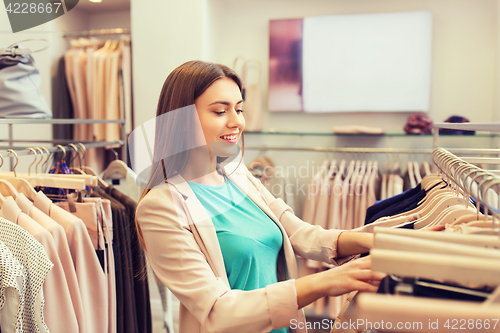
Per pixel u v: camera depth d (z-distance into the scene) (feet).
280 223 3.13
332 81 7.56
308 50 7.63
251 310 2.15
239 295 2.27
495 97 6.93
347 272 1.98
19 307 2.48
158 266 2.47
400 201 3.68
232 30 8.16
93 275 3.35
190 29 7.00
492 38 7.07
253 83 8.16
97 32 7.64
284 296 2.12
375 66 7.37
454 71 7.27
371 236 2.63
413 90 7.23
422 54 7.16
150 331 4.47
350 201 6.20
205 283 2.31
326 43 7.54
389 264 1.37
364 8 7.55
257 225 2.90
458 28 7.22
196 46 6.99
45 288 2.89
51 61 7.77
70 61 7.77
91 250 3.33
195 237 2.57
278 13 7.95
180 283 2.35
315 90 7.64
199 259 2.42
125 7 8.43
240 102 2.79
